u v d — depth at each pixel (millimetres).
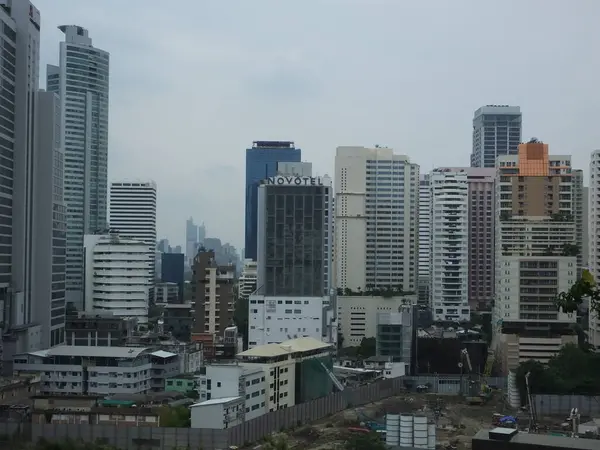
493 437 78438
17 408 196750
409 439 186375
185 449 173625
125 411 190375
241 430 184375
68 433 178125
